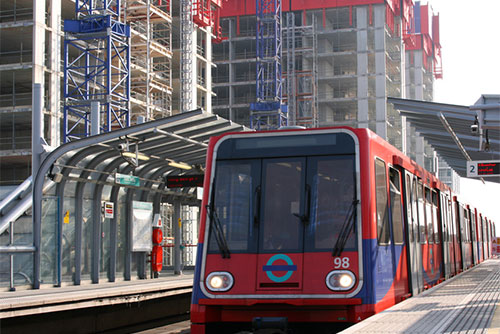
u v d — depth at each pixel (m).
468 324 7.67
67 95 44.19
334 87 90.12
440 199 16.62
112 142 17.14
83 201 18.97
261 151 10.20
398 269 11.05
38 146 18.22
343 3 83.81
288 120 82.62
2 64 52.12
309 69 86.50
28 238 18.66
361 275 9.38
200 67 68.62
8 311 11.52
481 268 24.23
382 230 10.16
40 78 47.50
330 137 10.05
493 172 26.38
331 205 9.75
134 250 21.03
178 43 67.88
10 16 51.31
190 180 20.31
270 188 9.99
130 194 20.98
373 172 9.97
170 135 16.75
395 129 89.94
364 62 84.00
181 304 18.94
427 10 117.25
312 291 9.44
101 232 19.78
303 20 85.06
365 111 83.44
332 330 9.48
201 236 10.02
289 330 9.61
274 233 9.77
